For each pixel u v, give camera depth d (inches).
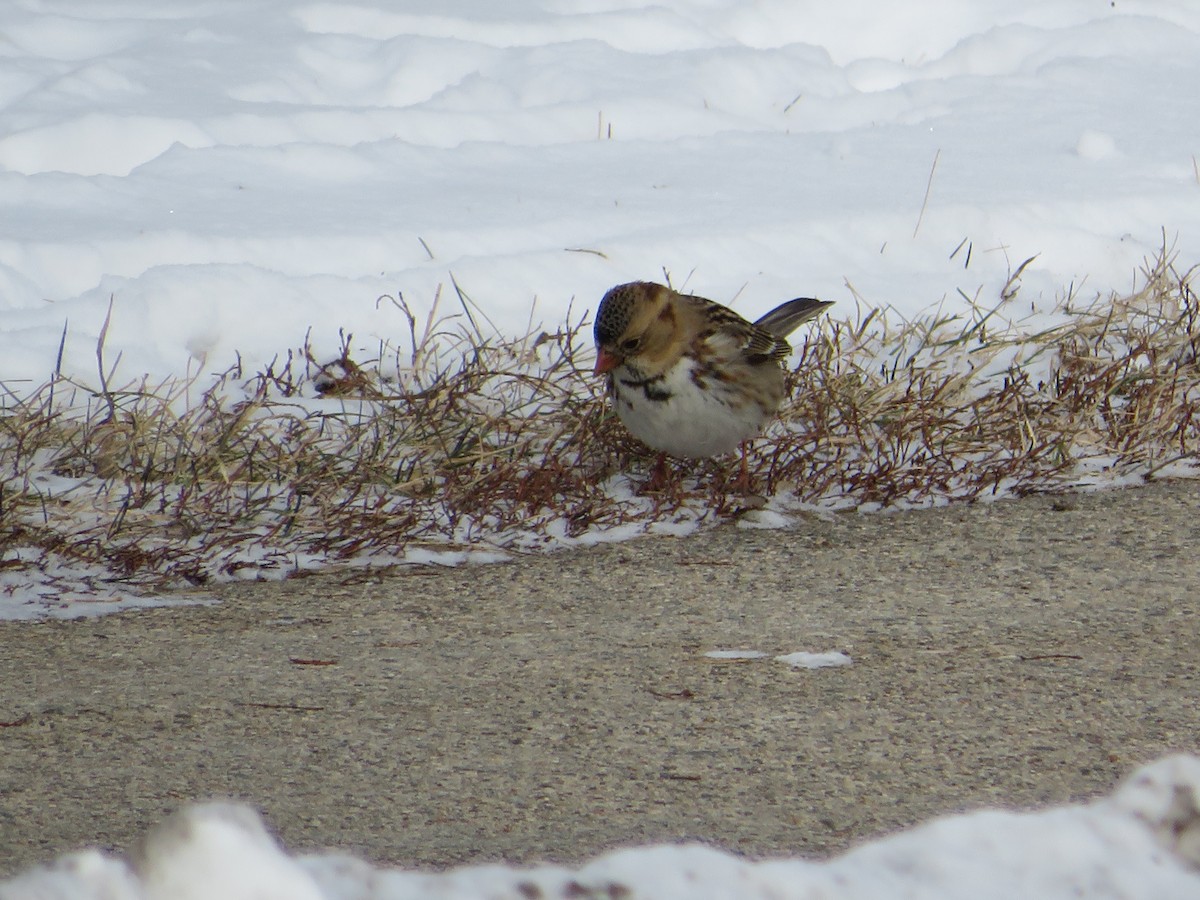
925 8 880.3
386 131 706.2
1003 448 472.7
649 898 152.6
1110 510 428.8
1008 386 491.8
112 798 259.9
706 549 408.2
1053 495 444.8
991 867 161.3
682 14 861.2
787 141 730.2
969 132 749.9
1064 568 385.1
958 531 416.5
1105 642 332.8
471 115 721.6
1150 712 293.6
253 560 395.2
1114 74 821.9
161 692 310.3
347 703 303.3
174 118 677.9
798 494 446.9
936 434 475.5
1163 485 450.3
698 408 427.5
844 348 539.5
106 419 460.4
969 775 265.7
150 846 138.3
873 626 346.3
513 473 436.5
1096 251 625.6
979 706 296.8
